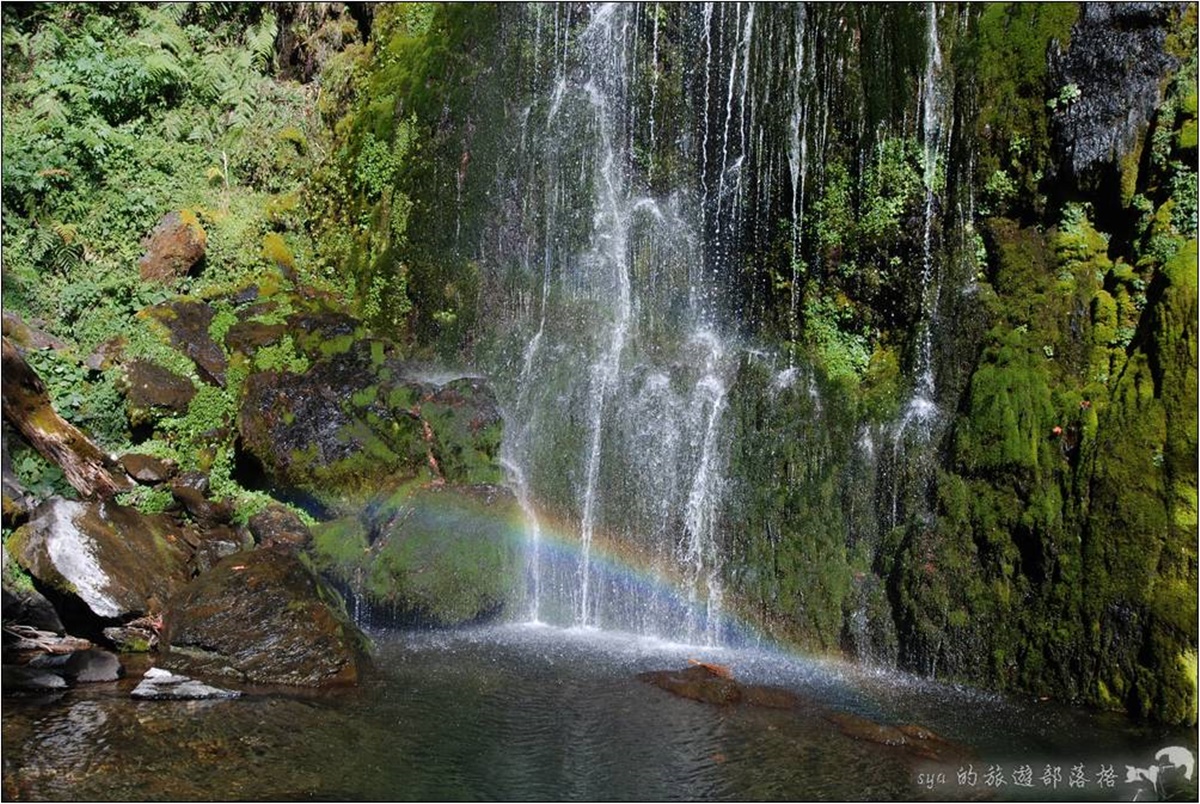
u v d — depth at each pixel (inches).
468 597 332.5
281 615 287.3
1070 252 320.5
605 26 422.0
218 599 290.4
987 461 311.3
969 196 339.3
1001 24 337.7
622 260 407.8
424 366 410.0
